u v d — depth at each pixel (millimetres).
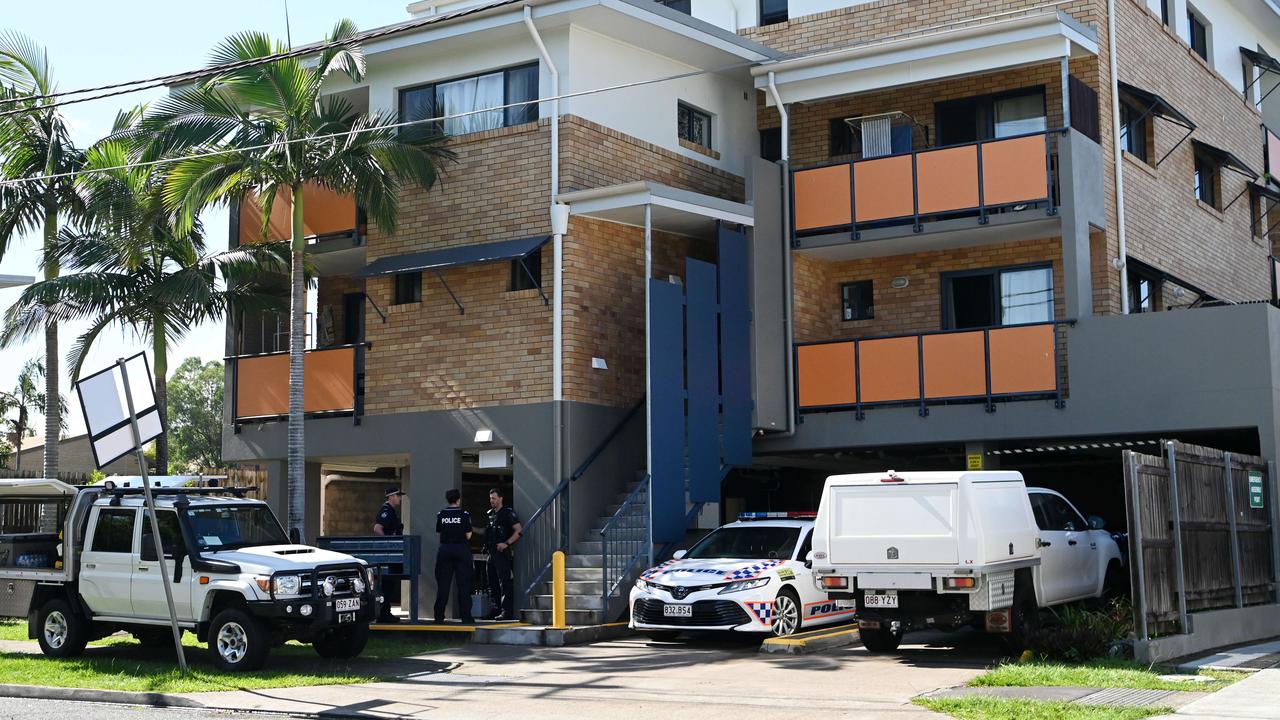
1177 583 13938
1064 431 18469
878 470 24109
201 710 11906
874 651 14961
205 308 23094
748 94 23734
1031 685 11609
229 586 13867
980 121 21812
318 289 24516
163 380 23672
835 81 20812
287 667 14367
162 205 20312
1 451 48281
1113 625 13758
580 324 19484
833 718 10406
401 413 20781
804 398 20531
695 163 22219
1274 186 28844
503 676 13523
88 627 15328
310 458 21969
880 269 22188
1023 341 18875
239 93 19391
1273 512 17016
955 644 15711
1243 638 15414
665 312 18969
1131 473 13242
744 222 20312
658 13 20266
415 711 11352
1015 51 19469
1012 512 14297
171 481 17859
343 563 14547
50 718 11398
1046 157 19062
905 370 19734
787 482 25656
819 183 20828
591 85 20234
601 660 14789
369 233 21328
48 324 22219
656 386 18703
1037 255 20844
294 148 19234
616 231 20359
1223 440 19859
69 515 15328
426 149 20375
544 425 19297
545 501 19156
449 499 18266
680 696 11852
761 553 16812
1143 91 21422
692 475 19047
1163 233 22719
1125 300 20359
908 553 13750
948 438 19266
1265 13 28703
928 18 22547
